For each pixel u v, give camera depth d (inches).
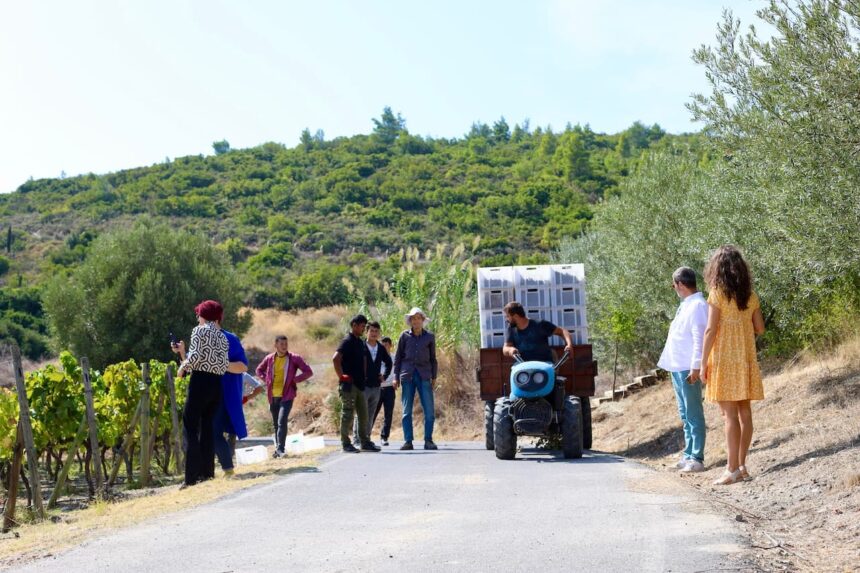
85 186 5004.9
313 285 2699.3
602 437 625.9
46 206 4618.6
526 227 4052.7
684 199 680.4
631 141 6820.9
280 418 542.6
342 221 4284.0
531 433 442.0
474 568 191.9
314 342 1824.6
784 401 461.1
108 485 454.0
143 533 246.2
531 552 205.9
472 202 4544.8
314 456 491.2
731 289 330.0
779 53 406.3
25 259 3570.4
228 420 406.6
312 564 199.9
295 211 4539.9
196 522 260.4
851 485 278.7
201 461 398.0
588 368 527.8
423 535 229.5
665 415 604.7
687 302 377.4
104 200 4660.4
